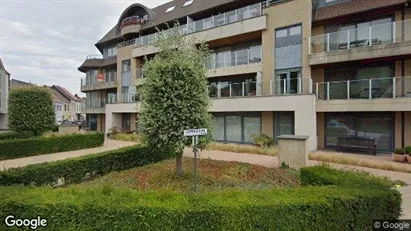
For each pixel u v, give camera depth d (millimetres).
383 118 13539
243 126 18125
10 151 13633
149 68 7828
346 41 13766
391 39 12406
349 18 14531
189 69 7461
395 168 9703
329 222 3787
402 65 13031
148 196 4008
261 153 13148
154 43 9094
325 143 15312
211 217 3578
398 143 13086
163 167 9211
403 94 11977
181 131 7199
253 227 3621
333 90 13750
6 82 40625
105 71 31766
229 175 7996
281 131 16266
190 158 10844
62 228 3658
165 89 7250
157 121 7297
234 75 18750
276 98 15266
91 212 3656
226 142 18547
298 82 14828
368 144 12977
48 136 16016
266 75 16484
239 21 17500
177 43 8555
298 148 9383
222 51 20328
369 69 14102
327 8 15609
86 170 8578
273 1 16719
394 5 12820
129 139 20516
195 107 7406
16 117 17016
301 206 3717
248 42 18938
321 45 14539
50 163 7703
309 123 14117
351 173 5547
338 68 15039
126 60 26312
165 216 3572
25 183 6820
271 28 16250
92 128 33250
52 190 4293
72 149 16234
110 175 8680
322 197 3883
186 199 3891
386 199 4180
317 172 5652
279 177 7859
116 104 25734
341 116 14844
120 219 3615
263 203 3688
